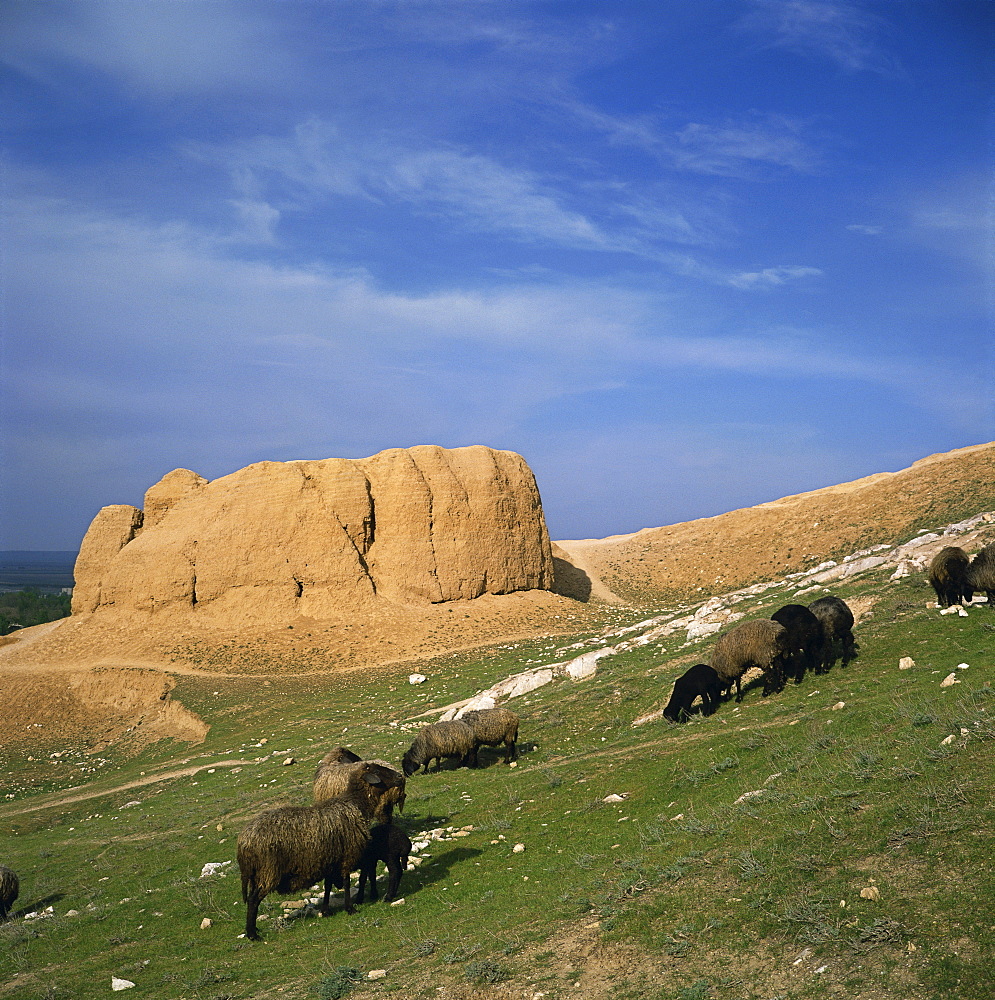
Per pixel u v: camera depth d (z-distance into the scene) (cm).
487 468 7681
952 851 757
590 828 1366
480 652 5744
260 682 5675
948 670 1509
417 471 7388
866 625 2116
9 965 1334
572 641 5469
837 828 898
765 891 818
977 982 578
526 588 7612
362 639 6331
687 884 905
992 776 877
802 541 7988
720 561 8675
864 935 679
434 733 2138
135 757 4812
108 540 7856
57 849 2594
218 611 6794
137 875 1898
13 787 4584
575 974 778
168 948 1252
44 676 6253
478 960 868
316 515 6975
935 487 7319
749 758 1409
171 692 5672
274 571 6825
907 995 595
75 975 1198
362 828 1205
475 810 1717
